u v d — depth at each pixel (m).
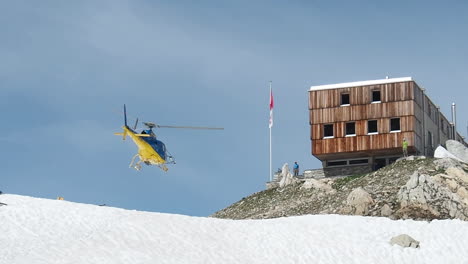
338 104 79.75
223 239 44.28
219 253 41.91
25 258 38.72
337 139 79.12
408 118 77.62
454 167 66.00
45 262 38.25
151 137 50.62
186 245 42.50
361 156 80.06
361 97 79.19
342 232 46.56
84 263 38.38
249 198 76.81
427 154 82.44
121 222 45.00
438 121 89.44
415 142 77.69
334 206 64.81
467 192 61.34
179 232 44.38
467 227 47.94
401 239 44.97
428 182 58.41
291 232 46.25
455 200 57.22
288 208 69.62
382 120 78.31
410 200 58.03
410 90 77.94
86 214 45.81
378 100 79.94
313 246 44.00
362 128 78.62
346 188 69.69
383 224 48.34
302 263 41.62
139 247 41.41
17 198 48.44
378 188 65.12
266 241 44.50
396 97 78.25
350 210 60.47
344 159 81.12
